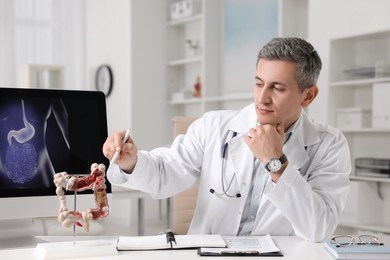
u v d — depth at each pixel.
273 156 1.44
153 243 1.39
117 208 6.03
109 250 1.32
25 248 1.42
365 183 3.83
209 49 5.59
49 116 1.56
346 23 4.16
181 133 2.10
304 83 1.46
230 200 1.74
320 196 1.58
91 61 6.52
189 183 1.82
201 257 1.30
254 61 5.21
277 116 1.46
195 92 5.80
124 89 6.02
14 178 1.49
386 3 3.93
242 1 5.35
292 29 4.75
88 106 1.62
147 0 6.00
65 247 1.31
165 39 6.16
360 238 1.43
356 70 3.97
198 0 5.80
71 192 1.53
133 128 5.91
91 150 1.60
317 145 1.69
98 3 6.38
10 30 6.03
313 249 1.42
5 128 1.50
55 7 6.35
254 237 1.53
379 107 3.75
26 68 5.78
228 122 1.82
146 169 1.62
